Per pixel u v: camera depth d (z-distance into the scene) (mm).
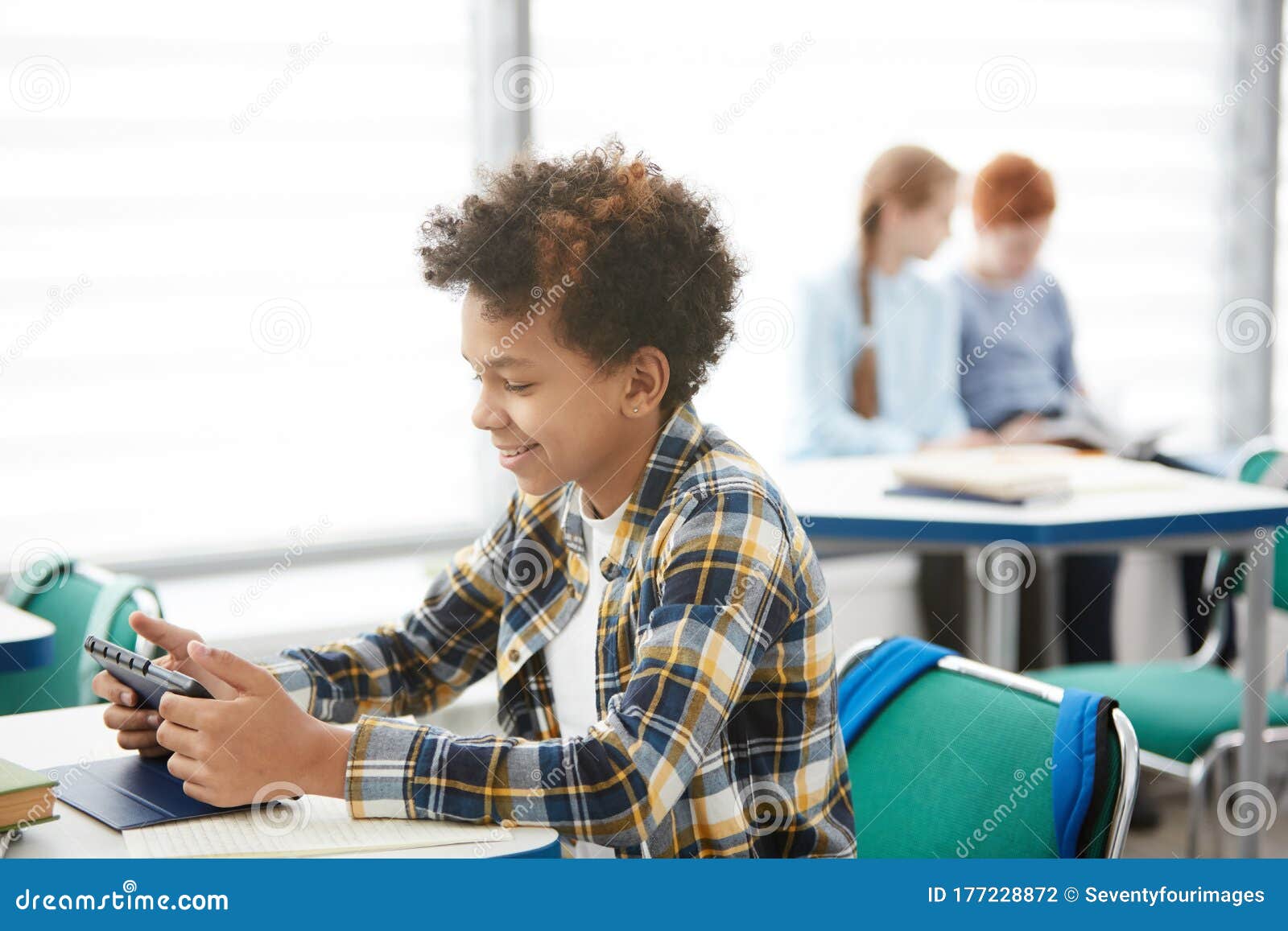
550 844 1112
